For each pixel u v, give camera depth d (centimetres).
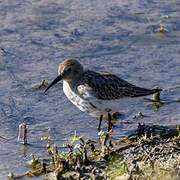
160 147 1142
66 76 1239
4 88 1472
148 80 1524
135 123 1309
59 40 1755
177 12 1947
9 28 1817
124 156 1111
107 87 1229
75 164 1060
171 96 1448
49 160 1125
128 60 1644
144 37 1783
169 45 1731
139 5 2008
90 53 1681
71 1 2036
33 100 1420
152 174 987
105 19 1894
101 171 1043
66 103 1419
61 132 1267
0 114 1339
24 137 1191
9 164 1107
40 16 1906
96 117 1353
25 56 1652
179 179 937
